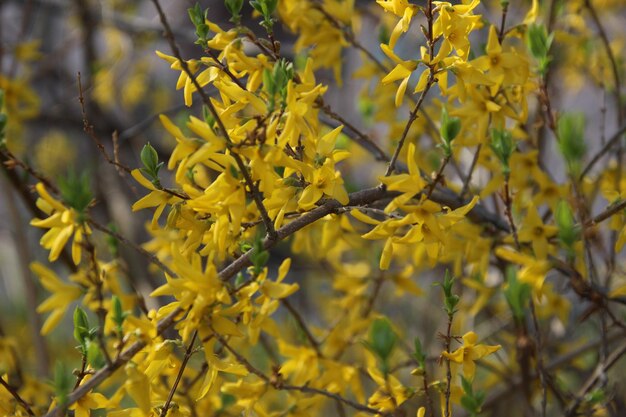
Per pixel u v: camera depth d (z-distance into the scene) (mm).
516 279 3223
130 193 6273
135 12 6988
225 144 2361
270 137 2379
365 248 4863
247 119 2607
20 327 6801
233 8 2793
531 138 3871
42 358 5062
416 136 4090
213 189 2441
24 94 5148
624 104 4938
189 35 5652
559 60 5184
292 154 2580
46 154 7578
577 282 3088
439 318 6039
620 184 4008
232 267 2430
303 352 3475
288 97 2391
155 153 2629
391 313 6152
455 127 2717
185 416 2760
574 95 6438
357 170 6402
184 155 2387
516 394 4625
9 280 7844
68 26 7695
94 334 2635
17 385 3838
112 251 3656
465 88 2770
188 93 2719
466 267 4863
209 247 2625
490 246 3510
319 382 3451
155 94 7930
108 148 6523
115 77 6855
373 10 4910
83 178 2732
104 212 6305
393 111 4266
